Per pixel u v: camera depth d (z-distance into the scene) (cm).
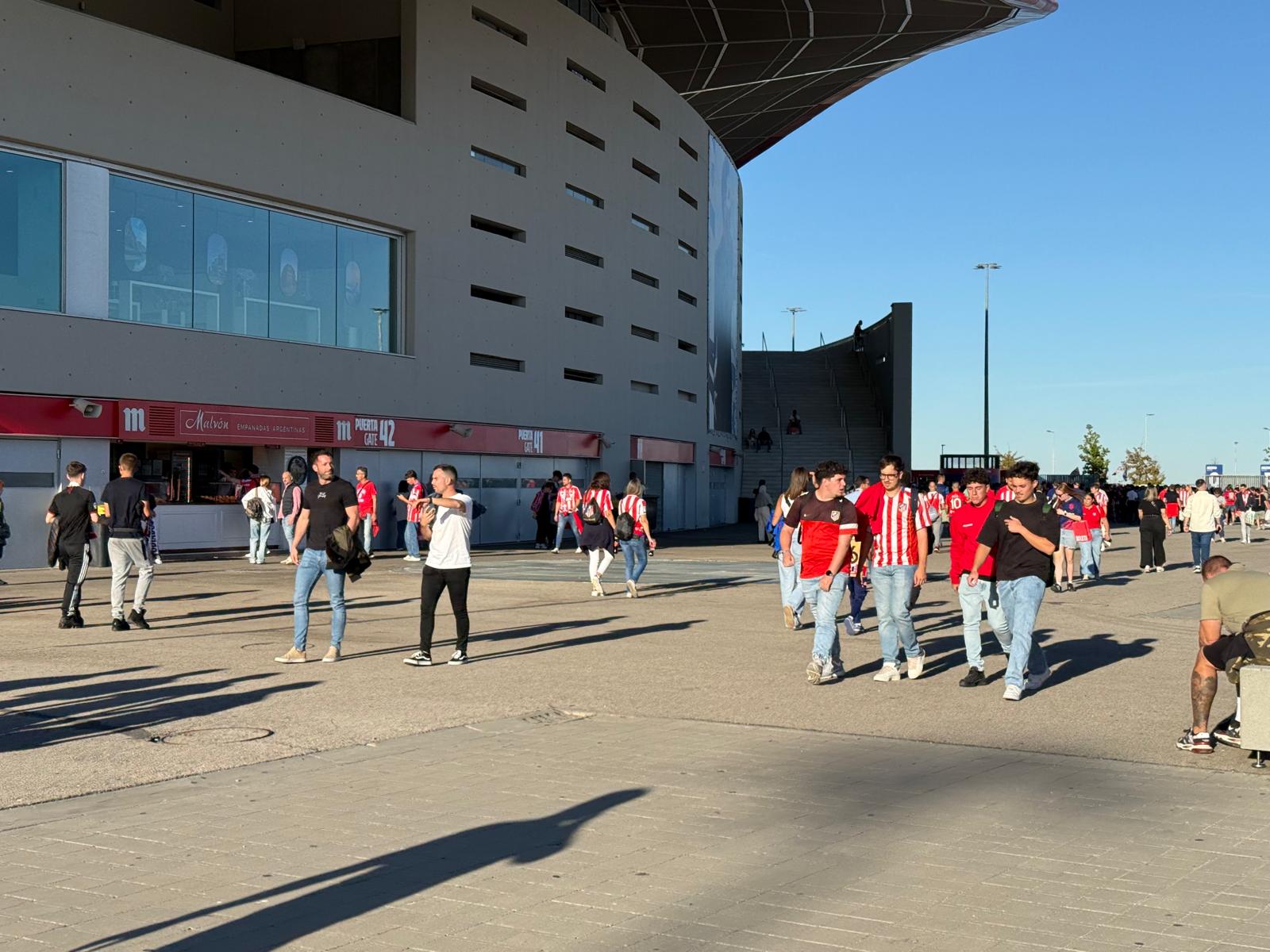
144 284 2708
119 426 2617
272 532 2983
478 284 3625
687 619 1759
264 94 2930
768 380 7431
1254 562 3281
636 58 4538
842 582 1179
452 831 646
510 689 1128
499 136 3709
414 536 2872
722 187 5666
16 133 2425
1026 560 1105
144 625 1567
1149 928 498
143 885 554
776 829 650
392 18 3394
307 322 3106
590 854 604
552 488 3619
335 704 1036
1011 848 615
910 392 6450
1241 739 823
